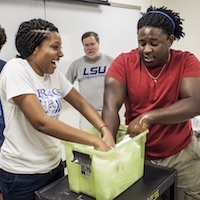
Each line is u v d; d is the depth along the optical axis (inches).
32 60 35.3
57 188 35.1
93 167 30.1
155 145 42.5
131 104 43.7
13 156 37.3
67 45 84.1
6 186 39.3
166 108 37.6
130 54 43.6
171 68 40.3
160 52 37.5
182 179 44.3
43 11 74.7
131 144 33.1
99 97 89.7
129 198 32.0
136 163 35.0
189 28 118.8
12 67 33.7
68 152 33.4
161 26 36.6
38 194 33.7
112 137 36.7
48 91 37.9
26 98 32.4
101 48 98.0
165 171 38.7
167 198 42.1
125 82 42.7
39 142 37.4
